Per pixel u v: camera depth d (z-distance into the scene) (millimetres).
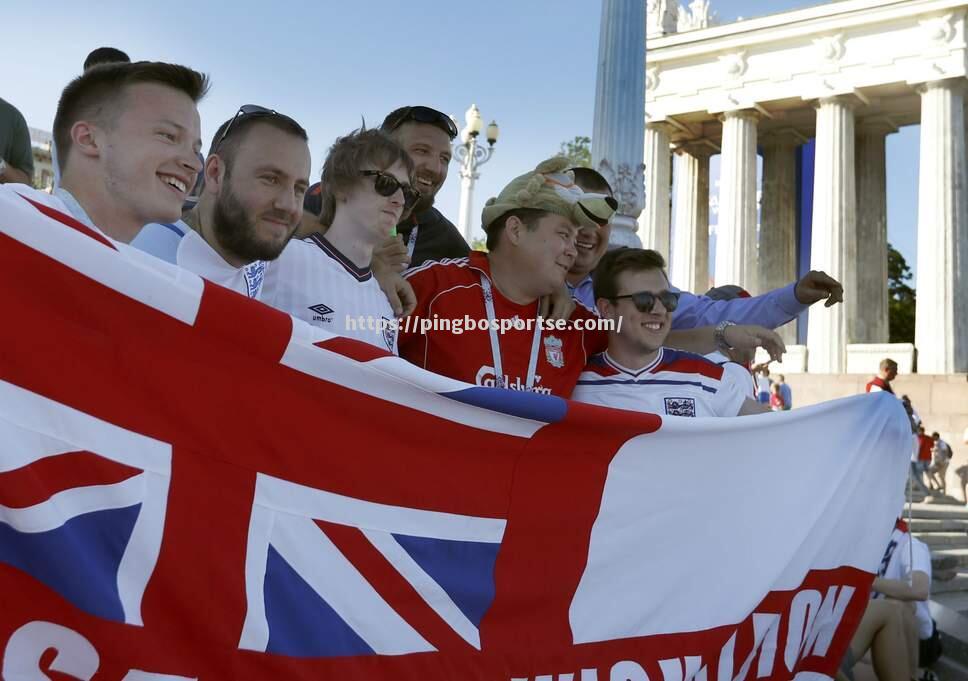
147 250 2291
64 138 1995
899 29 25547
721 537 2766
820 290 3545
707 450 2748
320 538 1933
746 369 3787
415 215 3898
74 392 1655
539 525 2338
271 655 1804
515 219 2863
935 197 24547
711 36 28188
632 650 2486
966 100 26766
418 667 2037
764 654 2891
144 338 1739
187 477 1766
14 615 1539
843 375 22406
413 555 2084
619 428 2463
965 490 17656
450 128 3752
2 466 1543
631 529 2545
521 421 2279
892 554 5027
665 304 2998
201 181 3217
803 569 2992
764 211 31219
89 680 1599
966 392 20156
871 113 28328
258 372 1874
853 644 4789
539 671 2268
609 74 8023
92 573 1608
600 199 2811
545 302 3061
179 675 1690
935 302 24141
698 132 31375
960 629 6098
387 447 2072
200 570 1747
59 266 1650
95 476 1656
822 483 3072
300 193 2363
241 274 2467
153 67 1990
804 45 27016
